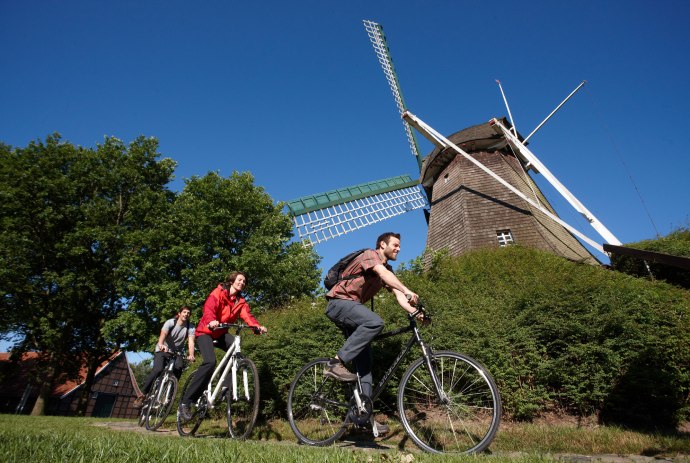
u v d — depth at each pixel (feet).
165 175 81.05
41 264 68.08
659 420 18.60
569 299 22.50
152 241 65.46
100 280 70.08
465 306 25.68
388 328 21.83
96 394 124.16
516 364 20.76
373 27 100.68
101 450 7.83
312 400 14.51
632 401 19.11
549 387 20.12
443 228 64.69
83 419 29.86
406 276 36.29
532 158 65.26
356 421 12.78
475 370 11.73
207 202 69.41
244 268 63.77
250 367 15.24
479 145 69.67
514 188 60.29
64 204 68.80
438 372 12.12
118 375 133.28
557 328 20.90
